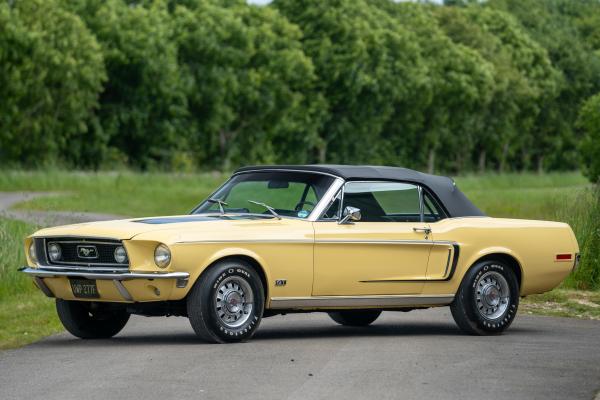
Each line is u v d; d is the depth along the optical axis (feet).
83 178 383.04
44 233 70.74
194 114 632.38
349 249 72.54
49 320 82.79
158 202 297.12
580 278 112.16
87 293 68.39
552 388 53.93
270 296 70.03
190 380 54.70
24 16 503.61
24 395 51.16
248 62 652.89
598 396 51.98
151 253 66.33
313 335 75.66
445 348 68.18
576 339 74.90
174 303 69.72
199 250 66.69
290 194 73.51
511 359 63.52
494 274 78.33
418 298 75.82
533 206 224.53
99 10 570.05
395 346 68.64
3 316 85.66
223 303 67.97
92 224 70.69
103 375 56.29
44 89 506.48
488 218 80.33
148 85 584.40
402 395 51.34
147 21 581.53
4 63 494.59
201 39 615.98
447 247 76.59
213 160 646.33
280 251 69.77
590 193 127.75
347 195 73.82
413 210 76.79
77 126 544.21
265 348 66.39
